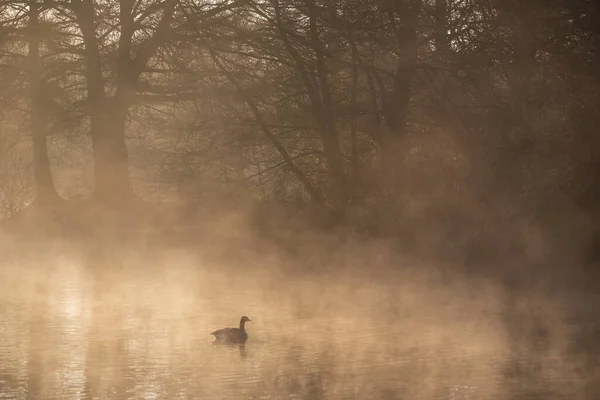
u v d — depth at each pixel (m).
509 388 41.28
